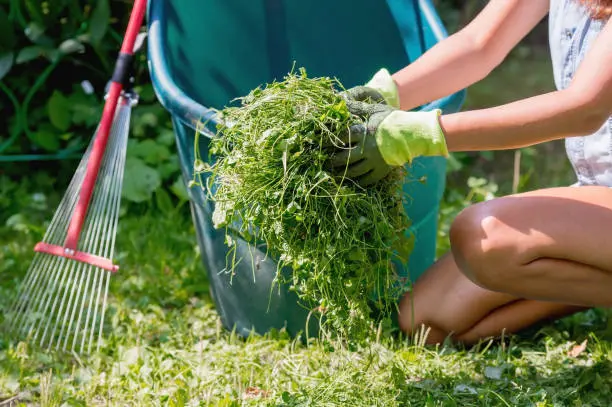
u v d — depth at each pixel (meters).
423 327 2.63
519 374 2.45
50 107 3.93
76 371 2.55
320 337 2.67
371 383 2.33
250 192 2.04
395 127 1.96
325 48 3.25
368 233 2.09
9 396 2.42
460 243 2.29
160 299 3.06
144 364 2.55
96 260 2.70
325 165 2.01
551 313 2.66
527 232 2.21
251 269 2.61
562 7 2.34
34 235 3.59
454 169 4.21
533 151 4.37
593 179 2.46
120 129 2.84
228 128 2.09
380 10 3.11
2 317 2.88
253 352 2.59
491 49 2.41
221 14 3.09
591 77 1.97
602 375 2.41
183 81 2.95
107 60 4.06
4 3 4.04
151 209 3.80
